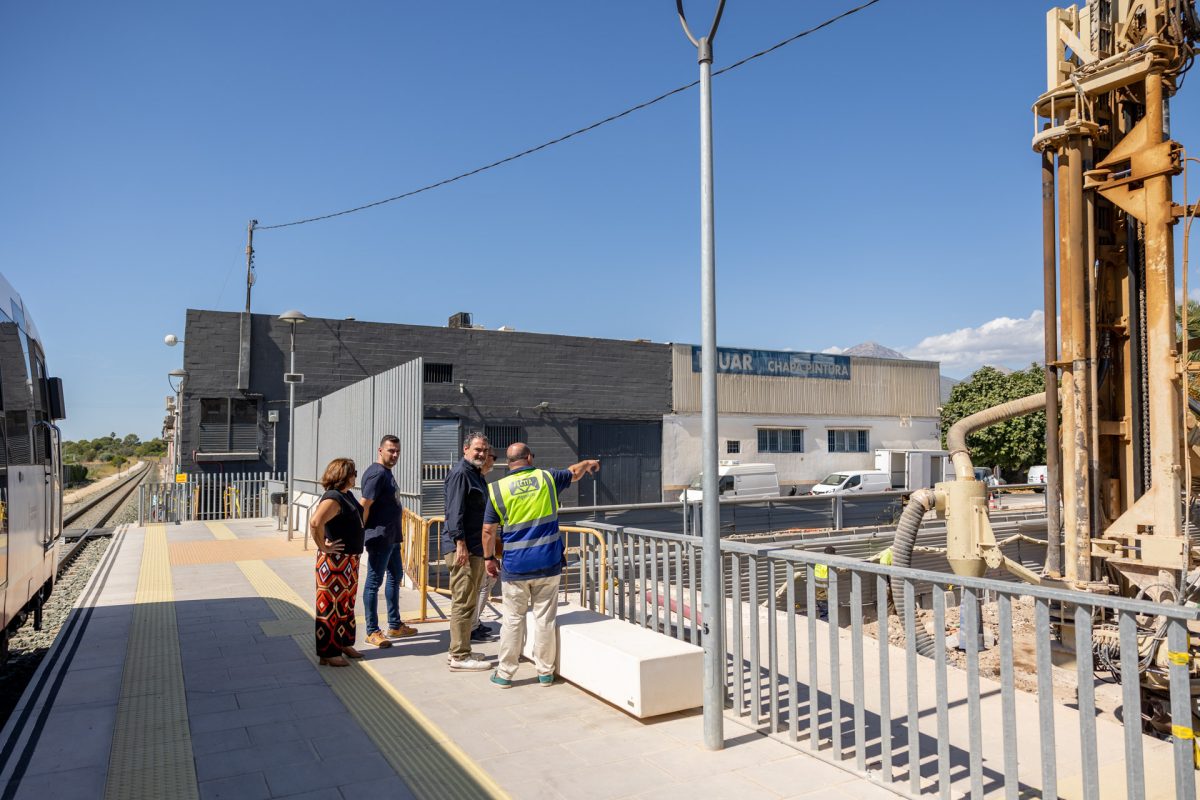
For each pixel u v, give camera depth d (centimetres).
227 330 2558
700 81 464
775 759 443
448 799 393
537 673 604
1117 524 791
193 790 403
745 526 1442
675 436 3375
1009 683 353
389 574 726
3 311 689
